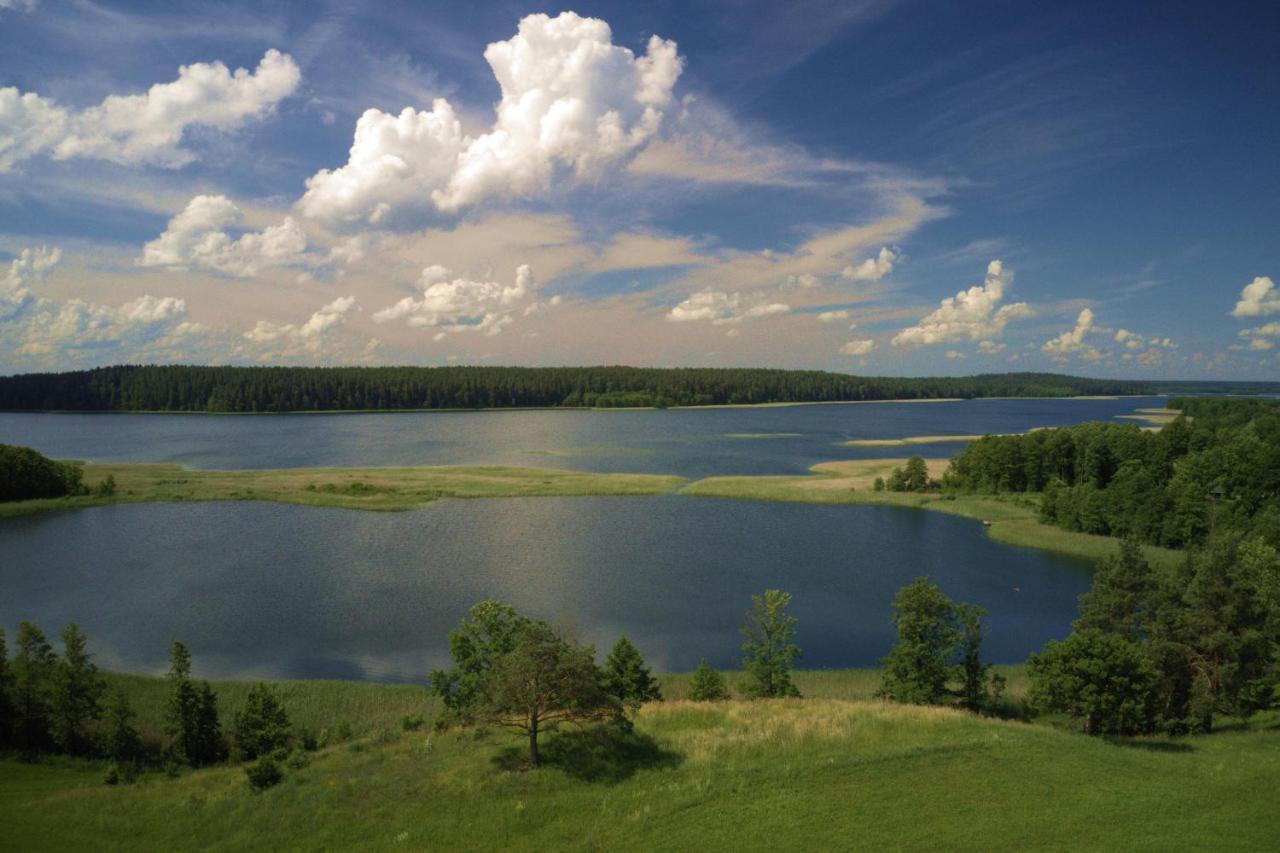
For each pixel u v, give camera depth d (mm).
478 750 32812
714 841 26359
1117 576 45906
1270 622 41969
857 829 26969
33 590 75938
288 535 100812
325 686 50438
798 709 39125
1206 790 30344
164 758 39188
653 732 35594
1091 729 39375
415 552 91750
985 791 29734
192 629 64625
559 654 31328
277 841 26875
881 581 80875
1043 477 132125
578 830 27203
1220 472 105375
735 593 75812
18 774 36406
